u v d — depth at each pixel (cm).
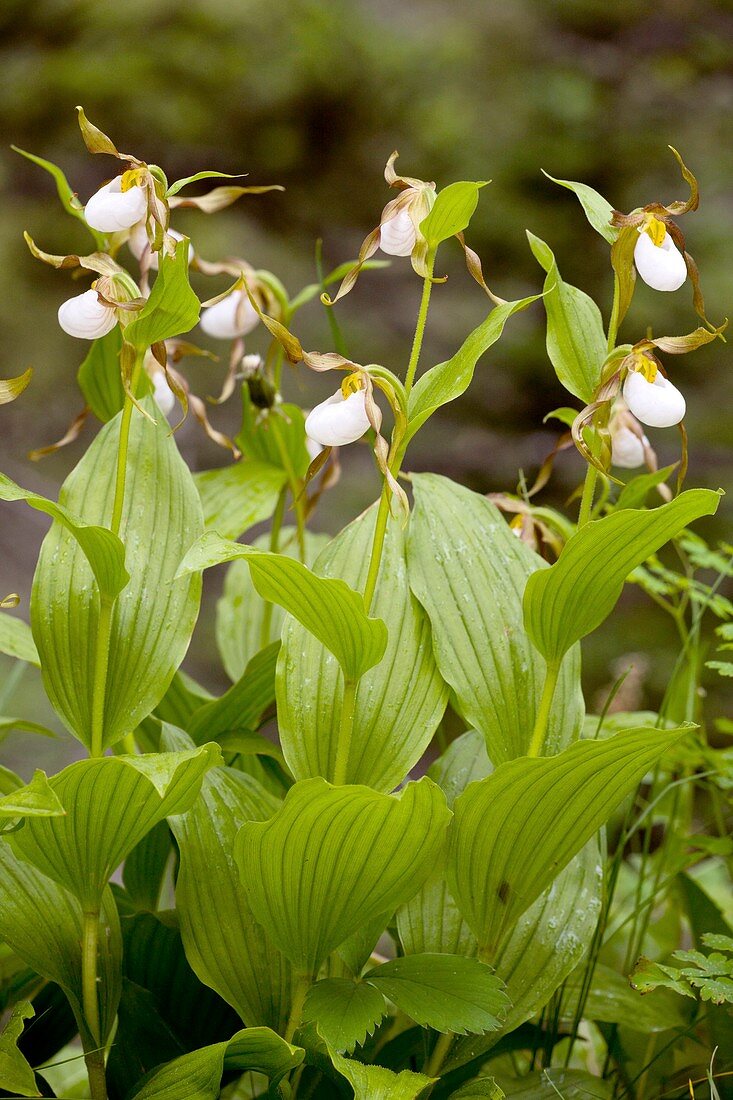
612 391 166
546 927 173
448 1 546
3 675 362
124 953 175
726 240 488
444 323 498
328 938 169
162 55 496
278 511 194
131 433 175
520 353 493
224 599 201
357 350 490
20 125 491
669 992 183
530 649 173
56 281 484
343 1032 166
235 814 173
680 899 188
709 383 473
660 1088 181
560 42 545
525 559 175
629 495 180
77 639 172
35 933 171
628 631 425
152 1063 175
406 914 174
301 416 191
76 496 174
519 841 168
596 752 165
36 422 483
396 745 171
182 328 167
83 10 494
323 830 165
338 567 173
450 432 494
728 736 362
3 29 498
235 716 182
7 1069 167
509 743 171
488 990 168
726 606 187
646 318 471
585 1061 188
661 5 546
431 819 165
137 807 166
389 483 166
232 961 171
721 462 455
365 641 166
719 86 537
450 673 171
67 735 353
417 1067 177
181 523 174
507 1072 183
